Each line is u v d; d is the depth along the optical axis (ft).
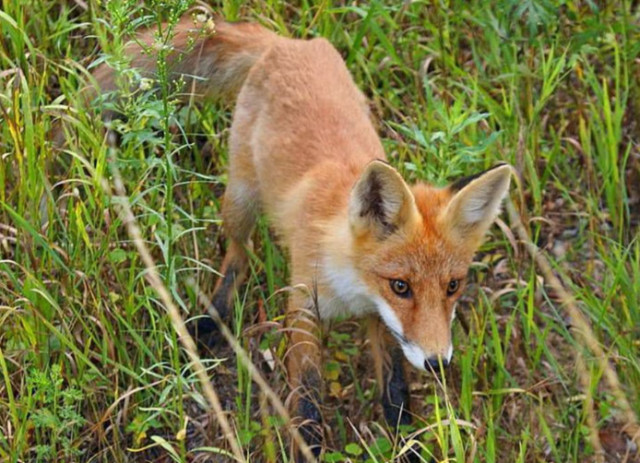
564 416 33.24
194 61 36.86
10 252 33.30
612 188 38.63
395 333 29.81
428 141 36.32
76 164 32.55
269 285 35.22
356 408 34.35
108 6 30.32
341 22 41.86
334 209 31.45
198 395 29.76
